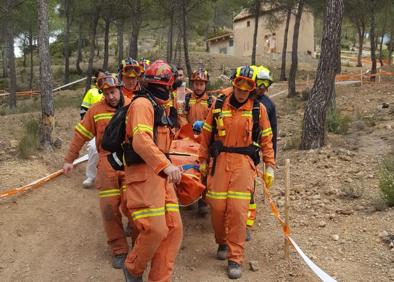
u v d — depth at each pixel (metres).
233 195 4.86
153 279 4.20
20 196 6.92
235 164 4.87
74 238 5.88
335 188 7.00
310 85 22.83
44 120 9.24
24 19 24.22
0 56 55.06
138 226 4.02
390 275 4.62
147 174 4.02
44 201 6.88
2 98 28.53
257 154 5.04
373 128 10.48
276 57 40.34
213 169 4.96
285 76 28.67
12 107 21.47
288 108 15.91
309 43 41.69
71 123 13.63
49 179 7.68
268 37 41.56
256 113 4.89
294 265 5.03
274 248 5.46
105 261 5.34
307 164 8.38
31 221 6.21
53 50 50.31
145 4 22.22
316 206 6.48
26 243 5.67
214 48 52.28
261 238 5.76
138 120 3.89
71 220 6.38
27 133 10.25
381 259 4.93
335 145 9.36
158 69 4.08
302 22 40.97
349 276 4.69
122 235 5.21
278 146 10.42
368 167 7.82
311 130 9.30
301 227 5.94
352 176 7.47
